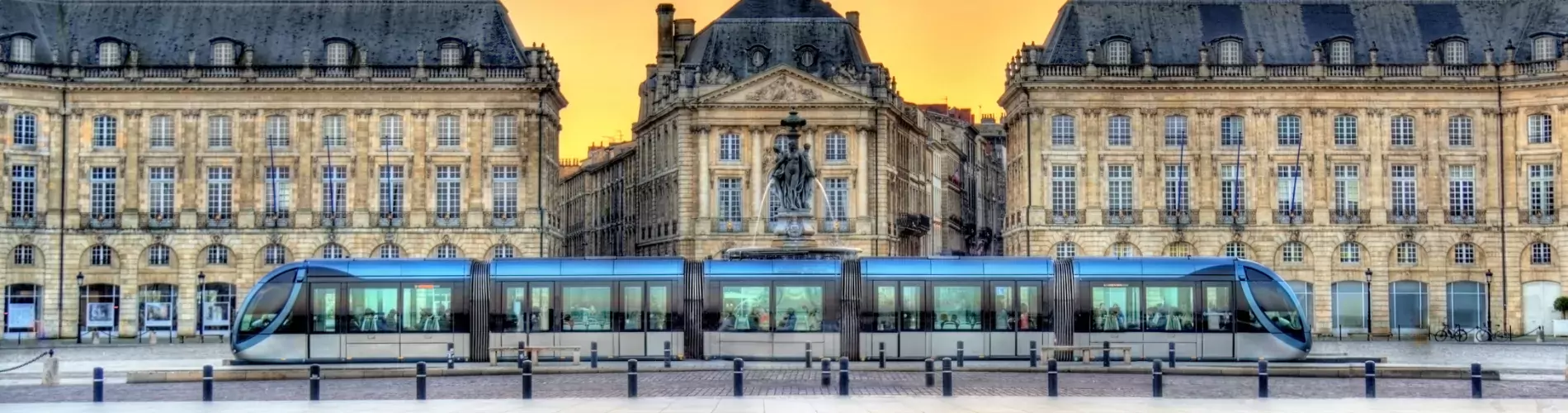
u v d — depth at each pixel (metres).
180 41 101.25
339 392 46.16
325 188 100.12
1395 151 99.75
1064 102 99.94
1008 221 106.06
